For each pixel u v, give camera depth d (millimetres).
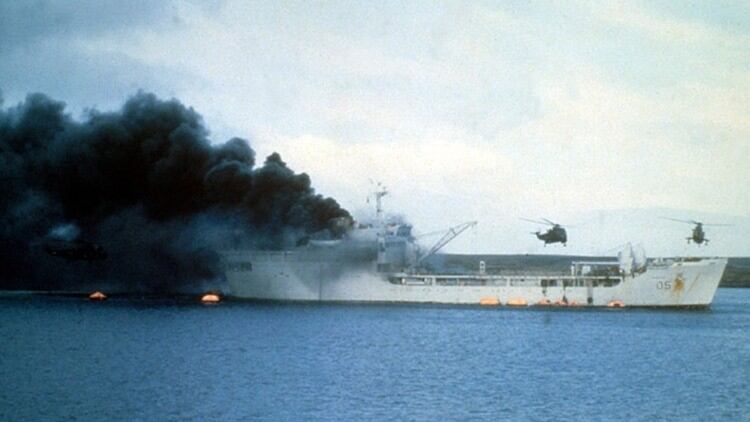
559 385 172500
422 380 175250
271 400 154750
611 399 160875
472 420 143750
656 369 192625
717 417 148750
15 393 157500
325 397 157875
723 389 170750
